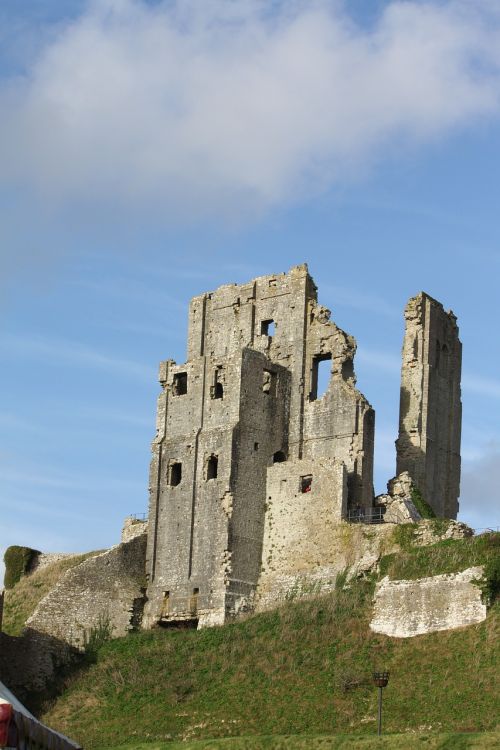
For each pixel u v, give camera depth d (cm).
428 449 12812
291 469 12262
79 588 11994
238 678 10762
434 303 13188
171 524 12444
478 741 8775
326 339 12694
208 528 12194
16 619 12462
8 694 6988
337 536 11781
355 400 12362
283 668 10725
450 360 13325
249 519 12212
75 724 10681
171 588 12244
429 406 12900
